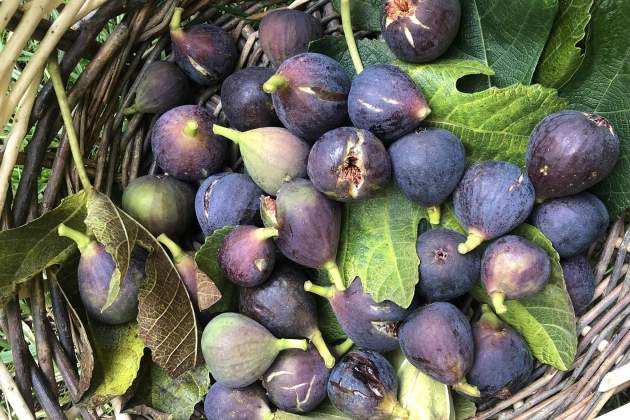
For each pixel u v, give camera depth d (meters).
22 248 0.46
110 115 0.53
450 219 0.46
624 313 0.46
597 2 0.46
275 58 0.51
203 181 0.51
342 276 0.45
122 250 0.45
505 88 0.45
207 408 0.47
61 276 0.48
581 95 0.48
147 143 0.54
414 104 0.43
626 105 0.46
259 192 0.47
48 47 0.46
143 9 0.51
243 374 0.44
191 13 0.53
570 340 0.44
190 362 0.46
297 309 0.45
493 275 0.42
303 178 0.45
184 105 0.51
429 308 0.43
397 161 0.43
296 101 0.44
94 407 0.46
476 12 0.47
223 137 0.51
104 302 0.46
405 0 0.44
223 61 0.53
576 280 0.45
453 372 0.42
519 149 0.46
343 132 0.42
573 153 0.41
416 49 0.45
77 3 0.46
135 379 0.48
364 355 0.45
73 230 0.46
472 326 0.45
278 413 0.46
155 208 0.49
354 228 0.45
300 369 0.45
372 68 0.44
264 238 0.43
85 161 0.52
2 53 0.44
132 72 0.53
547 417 0.46
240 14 0.53
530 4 0.45
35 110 0.48
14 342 0.46
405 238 0.45
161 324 0.46
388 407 0.44
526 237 0.44
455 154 0.43
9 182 0.47
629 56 0.46
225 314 0.45
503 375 0.44
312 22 0.51
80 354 0.47
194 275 0.47
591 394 0.45
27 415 0.44
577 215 0.43
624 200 0.46
